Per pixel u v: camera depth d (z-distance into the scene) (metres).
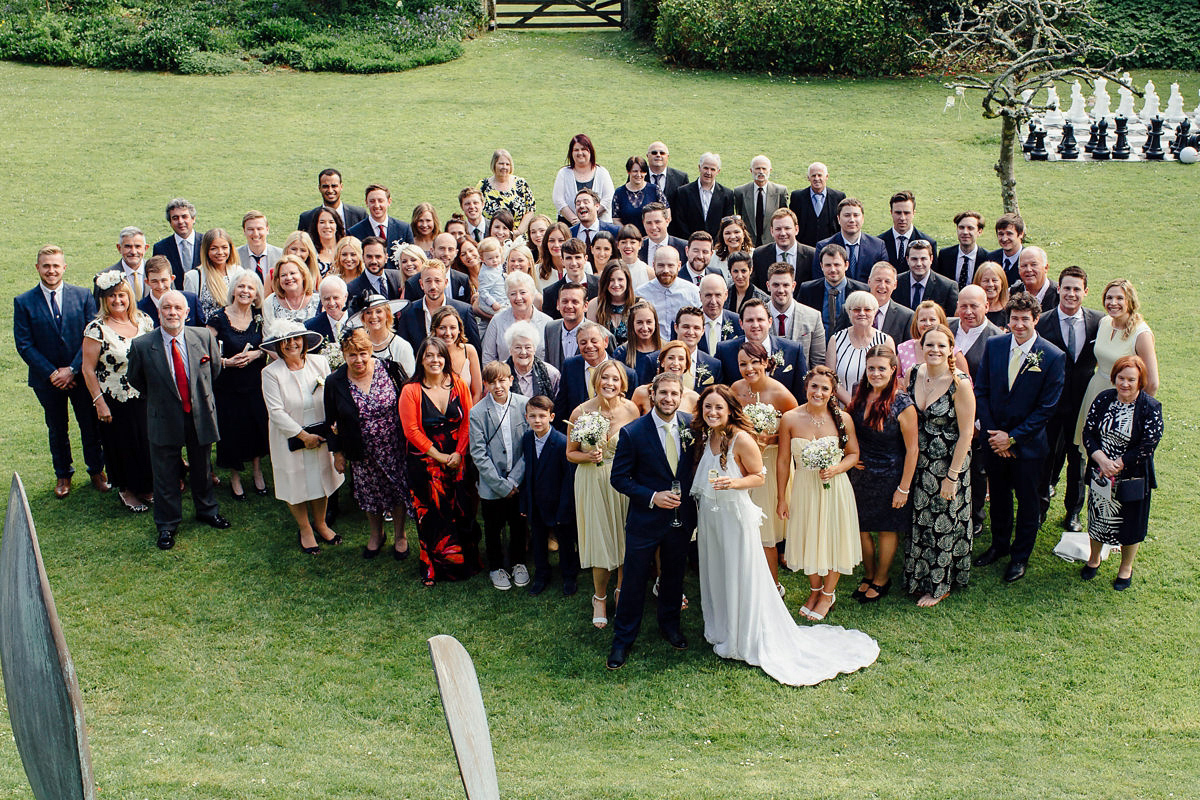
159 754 5.61
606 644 6.80
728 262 8.64
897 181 15.23
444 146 16.77
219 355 7.95
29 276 12.15
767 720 6.02
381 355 7.67
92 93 19.12
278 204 14.38
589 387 7.31
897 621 6.95
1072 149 16.25
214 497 8.28
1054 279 12.09
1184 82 20.19
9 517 2.01
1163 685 6.21
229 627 6.96
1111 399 7.06
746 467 6.37
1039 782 5.25
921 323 7.21
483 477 7.25
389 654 6.70
